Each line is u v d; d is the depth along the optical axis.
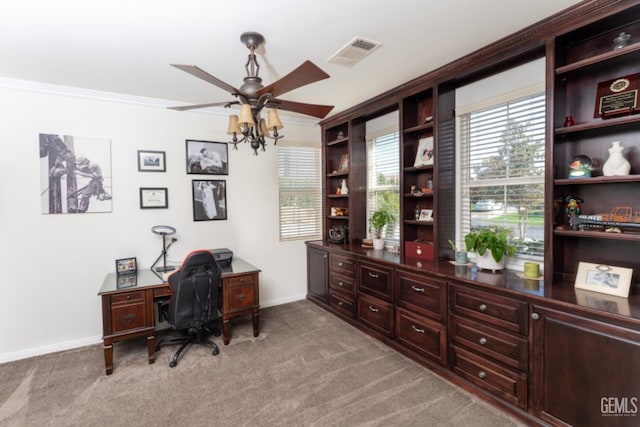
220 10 1.78
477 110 2.69
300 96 3.36
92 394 2.26
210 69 2.58
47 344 2.95
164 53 2.30
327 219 4.37
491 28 2.04
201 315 2.77
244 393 2.26
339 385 2.34
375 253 3.34
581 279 1.93
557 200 2.02
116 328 2.56
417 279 2.62
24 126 2.84
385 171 3.76
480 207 2.74
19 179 2.83
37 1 1.67
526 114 2.38
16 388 2.35
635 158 1.84
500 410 2.03
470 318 2.21
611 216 1.91
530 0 1.74
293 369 2.57
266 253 4.14
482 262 2.48
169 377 2.47
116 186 3.22
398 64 2.57
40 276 2.92
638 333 1.45
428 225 3.10
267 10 1.79
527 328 1.88
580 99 2.03
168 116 3.46
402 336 2.79
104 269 3.19
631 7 1.65
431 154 3.00
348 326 3.44
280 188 4.25
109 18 1.84
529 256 2.41
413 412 2.03
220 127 3.77
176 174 3.52
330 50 2.30
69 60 2.40
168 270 3.27
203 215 3.68
